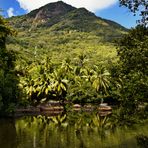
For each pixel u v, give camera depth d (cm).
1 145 3794
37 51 18075
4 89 6397
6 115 6781
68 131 4972
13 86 6612
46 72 9981
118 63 1712
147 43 1560
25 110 7931
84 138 4297
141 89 1636
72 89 9919
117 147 3588
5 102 6556
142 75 1605
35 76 9619
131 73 1648
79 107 9650
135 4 1617
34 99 9556
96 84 9906
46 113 8362
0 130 4981
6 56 6012
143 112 1711
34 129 5141
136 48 1609
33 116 7431
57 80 9781
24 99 7188
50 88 9550
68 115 7900
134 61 1614
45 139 4222
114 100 9925
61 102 9844
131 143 3719
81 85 10006
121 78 1711
